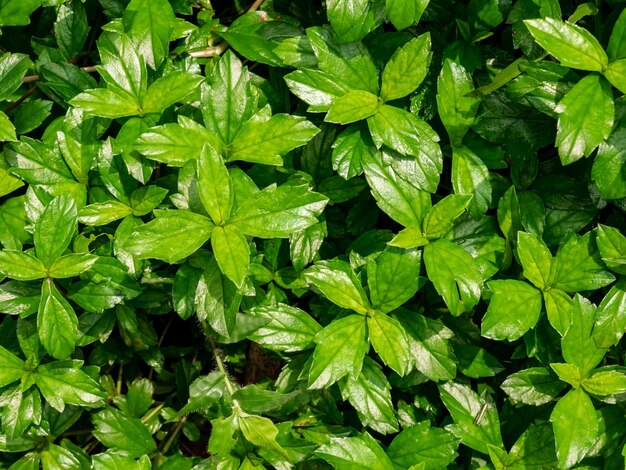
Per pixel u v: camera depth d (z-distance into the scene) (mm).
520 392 598
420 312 640
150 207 586
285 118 574
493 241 618
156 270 627
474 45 628
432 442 593
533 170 627
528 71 577
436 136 593
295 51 623
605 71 548
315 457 611
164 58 614
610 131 555
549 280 585
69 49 645
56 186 591
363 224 648
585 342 578
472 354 625
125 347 673
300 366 625
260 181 600
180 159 558
